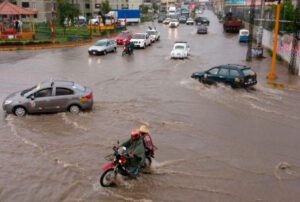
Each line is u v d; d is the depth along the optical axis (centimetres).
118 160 757
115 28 5628
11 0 7106
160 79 1944
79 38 4450
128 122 1199
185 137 1064
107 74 2106
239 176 815
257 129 1140
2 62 2627
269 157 923
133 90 1678
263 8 3791
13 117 1236
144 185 772
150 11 13400
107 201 706
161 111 1331
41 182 789
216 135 1082
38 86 1285
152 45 3891
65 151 959
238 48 3531
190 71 2209
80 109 1295
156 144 1005
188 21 7662
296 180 796
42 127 1145
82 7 8956
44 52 3284
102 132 1104
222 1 10994
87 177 810
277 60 2689
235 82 1627
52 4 7506
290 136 1080
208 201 707
